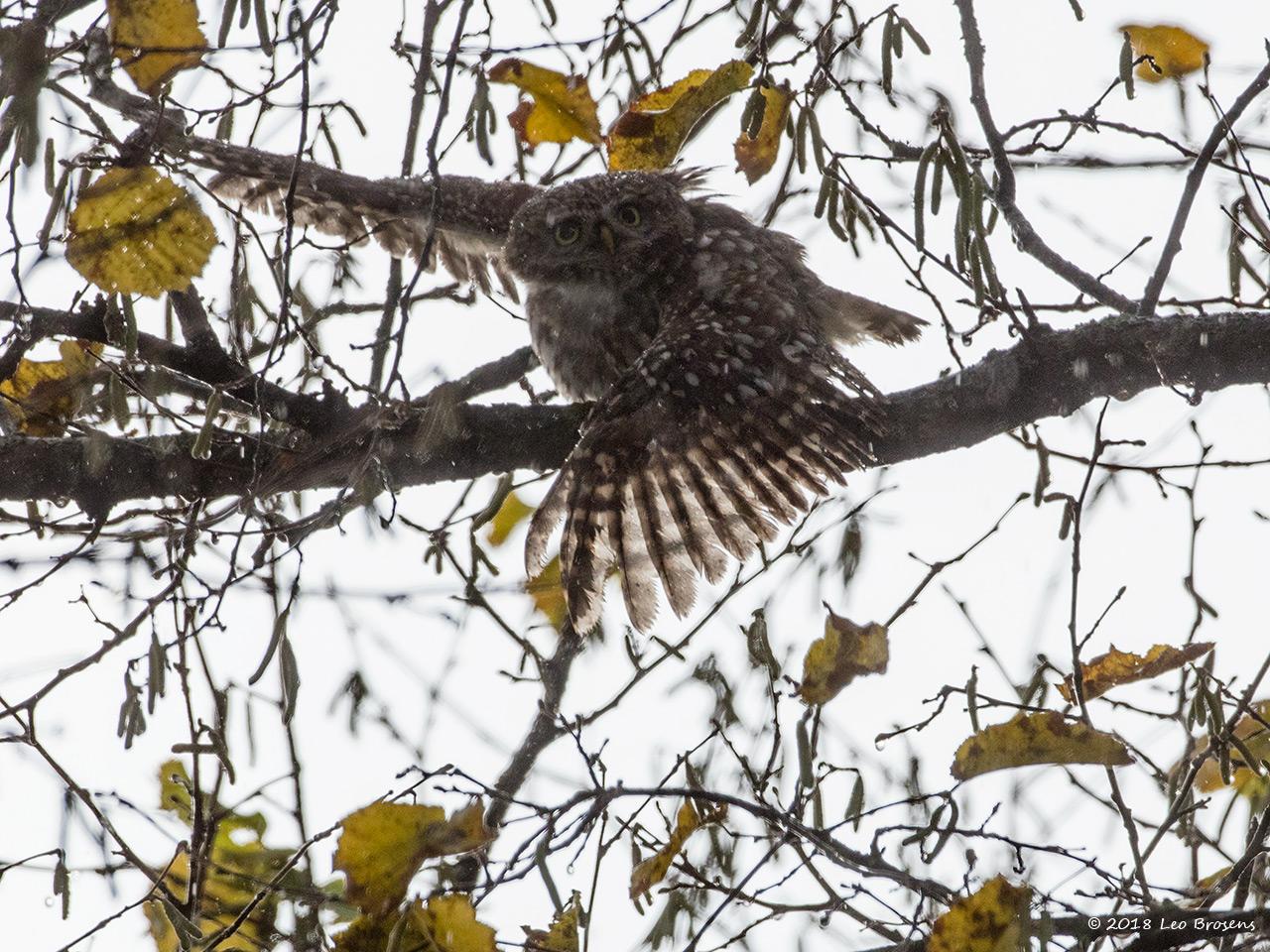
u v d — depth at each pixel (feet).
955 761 24.66
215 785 24.72
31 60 23.54
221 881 24.75
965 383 31.19
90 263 26.40
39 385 29.81
